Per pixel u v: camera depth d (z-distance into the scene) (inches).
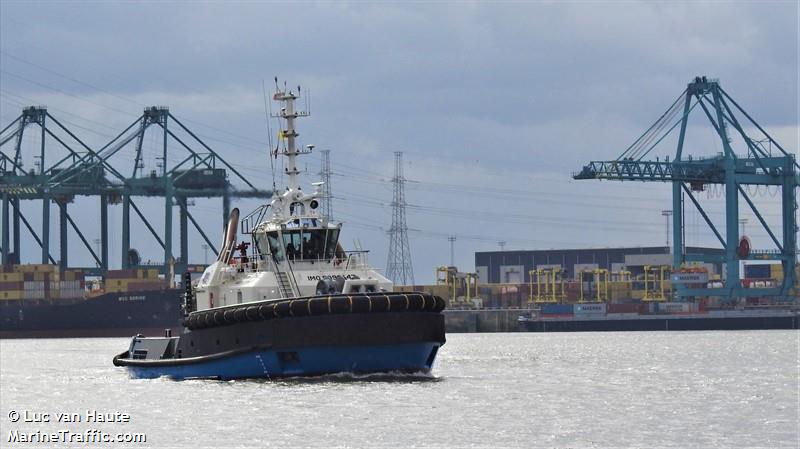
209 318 5408.5
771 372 7357.3
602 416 4650.6
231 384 5315.0
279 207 5610.2
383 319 5064.0
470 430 4222.4
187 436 4136.3
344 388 5083.7
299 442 3973.9
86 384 6358.3
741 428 4352.9
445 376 6771.7
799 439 4097.0
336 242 5580.7
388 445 3929.6
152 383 5797.2
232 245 5826.8
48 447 4101.9
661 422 4500.5
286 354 5142.7
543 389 5767.7
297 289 5408.5
